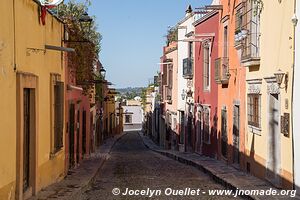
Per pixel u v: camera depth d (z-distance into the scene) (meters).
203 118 24.70
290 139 11.72
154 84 52.03
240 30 15.98
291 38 11.62
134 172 17.88
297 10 11.27
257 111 14.91
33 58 10.95
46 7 11.97
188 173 17.59
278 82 12.36
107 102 49.47
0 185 8.40
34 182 11.21
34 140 11.16
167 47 38.62
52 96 13.09
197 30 25.88
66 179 14.77
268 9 13.55
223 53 19.78
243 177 14.80
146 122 64.50
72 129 17.81
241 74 16.73
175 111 34.25
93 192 12.81
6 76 8.76
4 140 8.65
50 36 13.02
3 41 8.53
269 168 13.54
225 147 19.88
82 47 17.47
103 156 25.28
